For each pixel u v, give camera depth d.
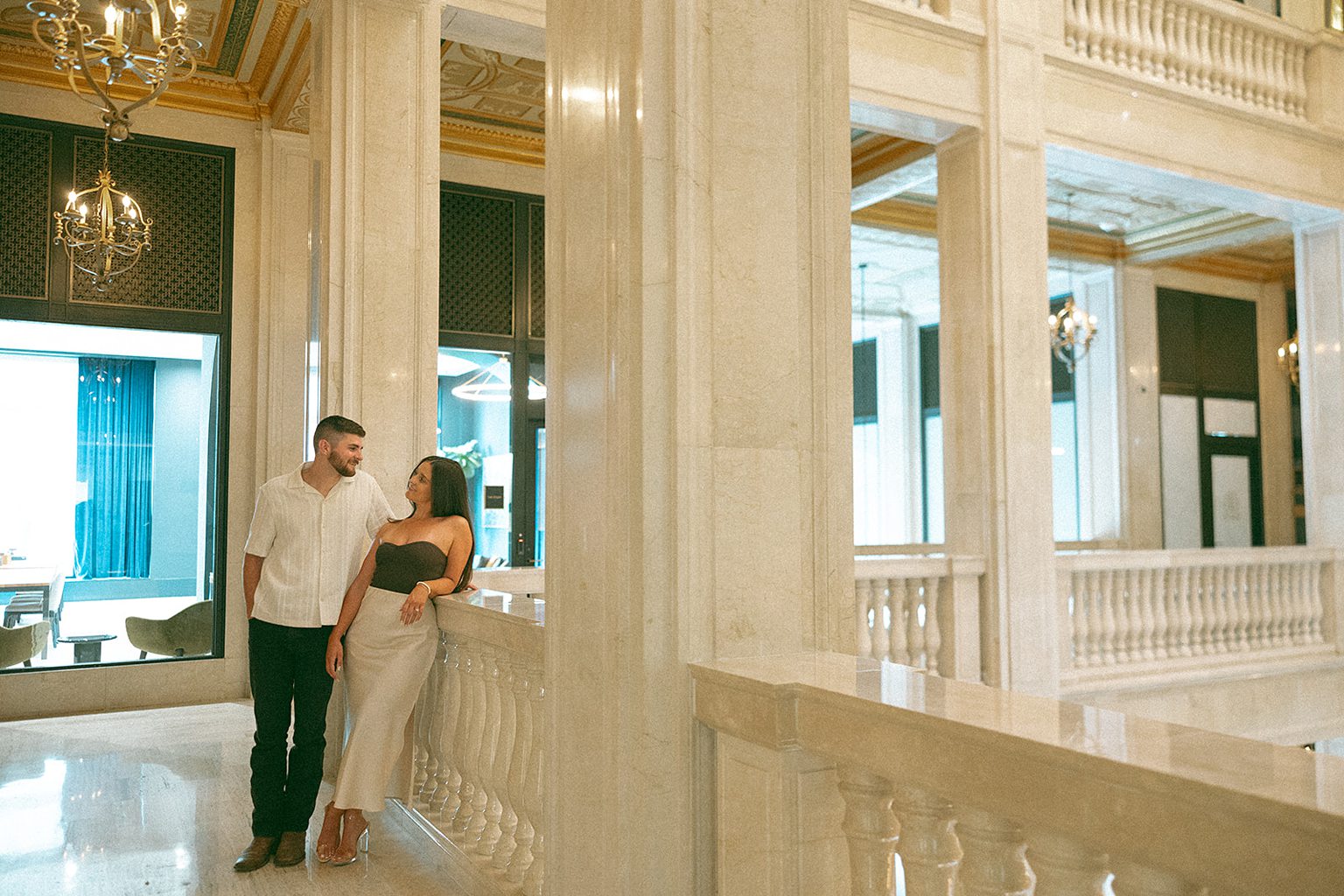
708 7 2.38
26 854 3.94
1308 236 9.43
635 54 2.28
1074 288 13.28
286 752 3.95
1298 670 8.55
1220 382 13.71
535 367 9.37
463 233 9.08
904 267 12.88
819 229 2.53
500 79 8.18
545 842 2.61
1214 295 13.78
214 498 8.11
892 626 6.70
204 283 8.00
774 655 2.36
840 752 1.91
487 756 3.58
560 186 2.59
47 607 8.09
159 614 8.38
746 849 2.14
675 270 2.27
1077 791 1.42
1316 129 8.86
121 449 8.45
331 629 3.94
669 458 2.27
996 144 7.16
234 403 8.05
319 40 5.62
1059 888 1.50
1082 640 7.58
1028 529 7.09
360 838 4.06
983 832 1.63
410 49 5.48
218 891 3.54
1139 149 7.95
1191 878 1.27
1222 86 8.48
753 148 2.42
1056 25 7.59
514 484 9.23
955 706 1.75
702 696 2.24
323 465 3.97
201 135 8.01
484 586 5.63
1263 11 8.75
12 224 7.32
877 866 1.91
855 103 6.66
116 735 6.31
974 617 6.91
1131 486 12.75
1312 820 1.12
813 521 2.48
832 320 2.54
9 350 8.09
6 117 7.31
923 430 13.84
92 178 7.59
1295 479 14.07
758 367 2.39
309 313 5.70
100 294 7.61
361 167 5.32
